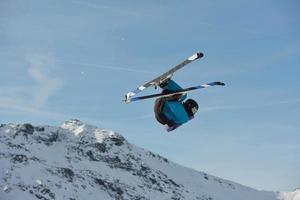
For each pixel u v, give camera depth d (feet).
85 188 511.81
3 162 476.95
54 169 522.06
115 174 624.18
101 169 620.49
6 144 557.74
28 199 401.70
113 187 565.12
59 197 440.45
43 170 497.87
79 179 535.19
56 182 479.41
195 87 46.83
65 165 570.87
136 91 46.01
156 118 48.93
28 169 479.41
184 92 46.96
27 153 544.62
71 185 495.00
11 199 391.86
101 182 562.66
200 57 40.52
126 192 577.43
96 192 521.24
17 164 483.51
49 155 584.81
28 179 451.12
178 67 43.37
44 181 463.83
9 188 410.93
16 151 539.29
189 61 41.68
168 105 48.01
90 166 613.11
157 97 46.83
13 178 439.63
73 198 458.91
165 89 47.55
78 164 601.21
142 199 576.61
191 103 48.85
